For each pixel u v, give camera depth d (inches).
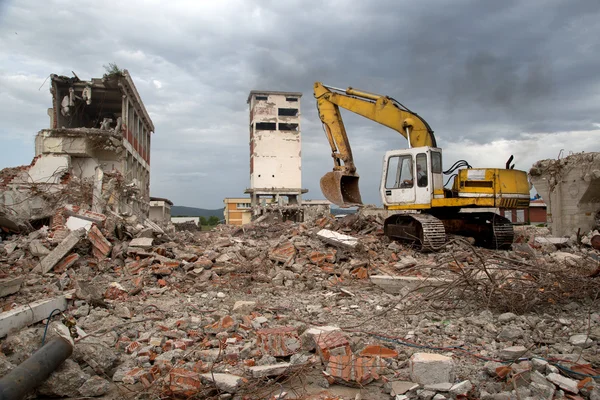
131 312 268.4
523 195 506.3
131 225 522.6
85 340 201.5
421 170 533.3
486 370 167.6
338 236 471.5
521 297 256.7
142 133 1526.8
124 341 208.2
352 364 164.6
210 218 3122.5
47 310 242.5
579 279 268.1
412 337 215.8
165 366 173.9
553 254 450.3
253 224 984.9
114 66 1056.8
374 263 432.5
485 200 494.3
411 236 501.4
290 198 2369.6
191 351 194.4
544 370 165.3
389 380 166.7
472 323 233.6
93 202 657.6
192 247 501.4
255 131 2341.3
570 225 631.2
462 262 404.5
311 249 457.4
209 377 156.3
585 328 219.8
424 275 361.4
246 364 178.1
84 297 279.0
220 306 294.0
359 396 152.3
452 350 195.8
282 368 165.8
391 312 268.5
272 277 391.2
